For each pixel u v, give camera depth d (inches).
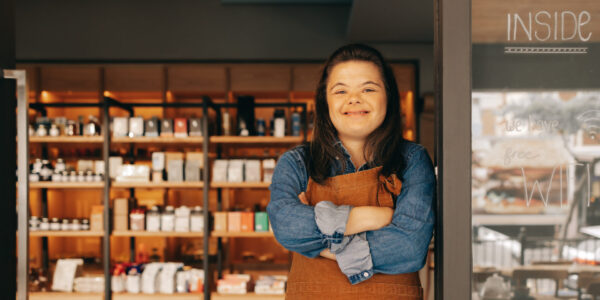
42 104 161.3
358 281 41.3
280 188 45.1
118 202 161.3
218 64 188.2
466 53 43.6
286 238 42.1
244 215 161.5
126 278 158.9
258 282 157.9
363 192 44.8
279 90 192.1
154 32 187.5
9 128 66.7
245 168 161.8
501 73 44.6
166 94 191.5
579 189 44.2
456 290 43.2
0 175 64.6
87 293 158.4
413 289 42.6
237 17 187.6
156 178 160.2
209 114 167.5
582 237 43.9
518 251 44.0
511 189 44.2
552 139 44.4
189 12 187.3
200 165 161.3
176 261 186.9
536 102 44.5
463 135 43.4
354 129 44.3
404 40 183.5
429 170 44.4
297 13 187.5
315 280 43.0
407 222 41.1
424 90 186.5
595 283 43.6
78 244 198.2
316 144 47.1
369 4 138.9
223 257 186.1
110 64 187.8
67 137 161.9
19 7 185.8
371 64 44.6
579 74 44.6
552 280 43.9
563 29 44.8
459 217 43.1
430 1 136.4
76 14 186.5
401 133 47.1
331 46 187.2
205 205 155.8
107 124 156.0
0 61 65.0
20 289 65.8
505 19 44.8
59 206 198.7
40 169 163.9
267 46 187.5
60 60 186.9
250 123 166.9
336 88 44.7
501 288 43.7
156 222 160.7
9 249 66.5
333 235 40.4
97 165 165.0
